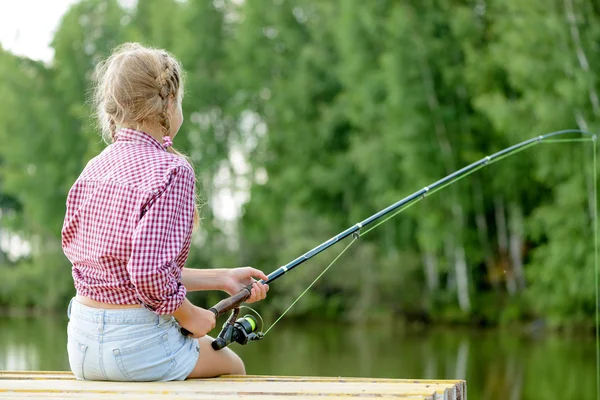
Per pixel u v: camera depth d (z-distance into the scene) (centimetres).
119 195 246
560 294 1906
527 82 1958
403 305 2278
